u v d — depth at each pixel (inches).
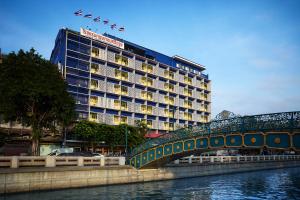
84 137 2027.6
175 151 1100.5
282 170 2188.7
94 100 2447.1
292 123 759.1
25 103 1225.4
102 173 1104.2
